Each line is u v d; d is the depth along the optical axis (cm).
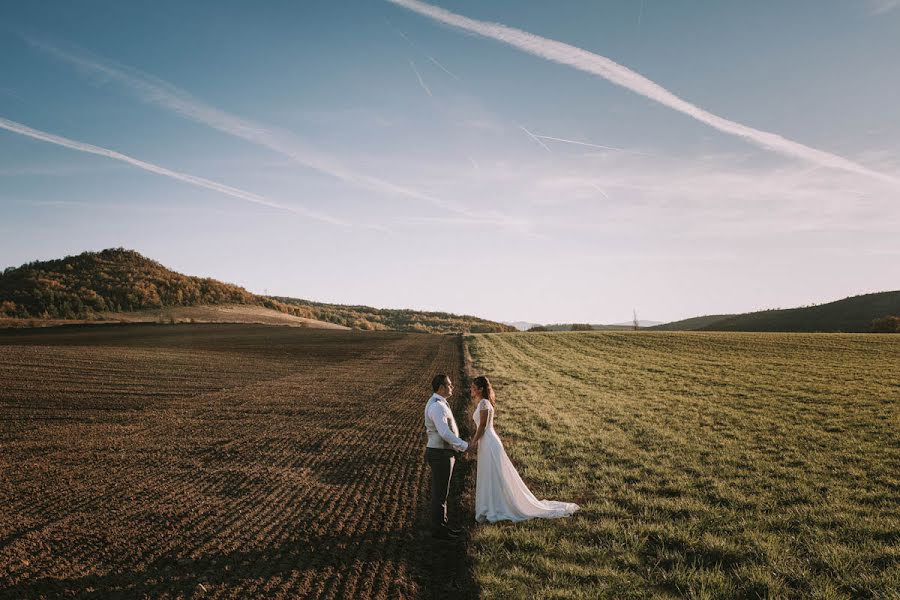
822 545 594
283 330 6625
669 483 843
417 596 516
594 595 494
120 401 1683
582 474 918
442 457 668
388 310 18800
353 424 1387
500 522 699
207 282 12381
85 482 880
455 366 2986
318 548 625
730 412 1451
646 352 3562
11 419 1389
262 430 1302
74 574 554
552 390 1978
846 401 1565
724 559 579
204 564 579
